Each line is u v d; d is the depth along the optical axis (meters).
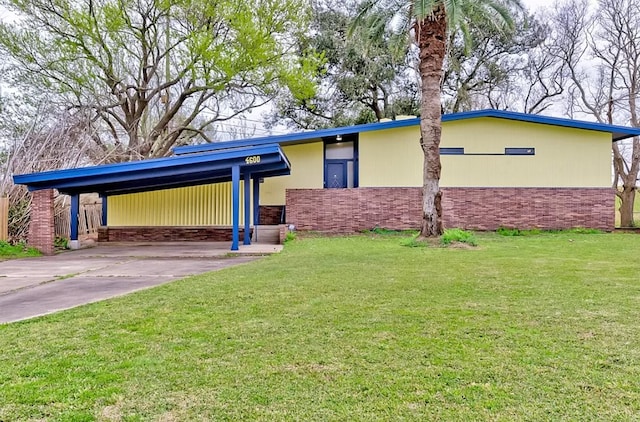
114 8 16.38
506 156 16.41
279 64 18.31
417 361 2.97
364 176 16.38
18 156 12.69
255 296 5.09
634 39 20.69
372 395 2.47
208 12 17.12
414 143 16.41
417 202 15.93
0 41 15.81
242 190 14.53
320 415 2.25
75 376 2.77
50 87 16.39
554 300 4.65
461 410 2.28
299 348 3.26
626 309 4.24
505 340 3.37
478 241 12.09
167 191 14.91
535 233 14.84
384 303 4.63
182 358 3.08
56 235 13.69
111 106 18.14
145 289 5.74
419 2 10.53
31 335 3.67
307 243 12.31
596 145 16.33
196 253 10.73
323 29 23.14
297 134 15.77
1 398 2.46
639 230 16.44
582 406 2.31
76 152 14.32
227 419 2.22
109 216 14.88
